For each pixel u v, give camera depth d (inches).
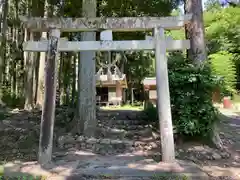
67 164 169.9
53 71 174.9
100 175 148.0
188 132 209.5
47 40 180.1
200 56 228.4
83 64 255.9
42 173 151.6
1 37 358.0
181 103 212.2
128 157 189.9
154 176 145.9
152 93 551.5
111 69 731.4
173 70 219.6
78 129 249.3
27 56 516.1
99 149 216.1
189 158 187.5
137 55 759.7
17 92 662.5
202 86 211.2
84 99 252.4
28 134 247.8
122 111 456.1
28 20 178.4
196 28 231.3
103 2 384.5
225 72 692.7
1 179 141.0
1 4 346.0
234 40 811.4
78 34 423.5
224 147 223.0
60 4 401.7
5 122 314.3
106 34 180.4
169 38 179.9
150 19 179.6
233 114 461.4
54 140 233.8
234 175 157.0
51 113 173.3
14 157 189.0
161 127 174.6
